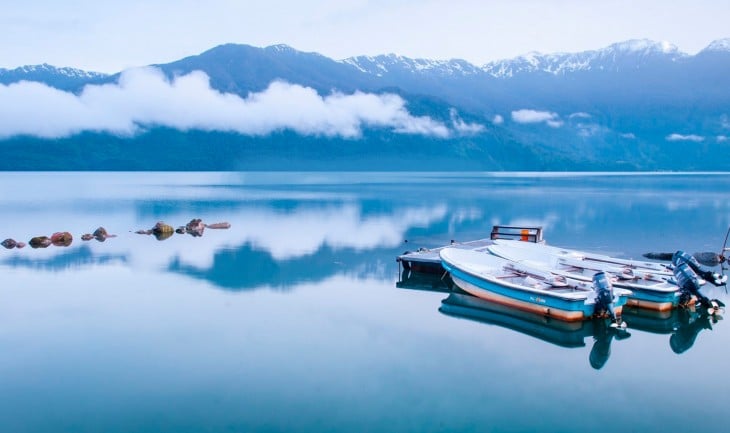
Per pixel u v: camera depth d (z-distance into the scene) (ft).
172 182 497.87
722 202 245.24
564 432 40.27
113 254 109.19
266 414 42.19
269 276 89.30
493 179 614.75
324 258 106.63
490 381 48.67
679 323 66.28
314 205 232.94
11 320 64.23
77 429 39.93
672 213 196.75
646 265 79.41
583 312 63.10
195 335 59.26
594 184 458.09
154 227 142.41
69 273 90.99
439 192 333.21
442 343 57.88
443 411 43.09
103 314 66.95
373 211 206.49
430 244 125.80
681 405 44.70
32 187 379.35
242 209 213.05
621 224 164.76
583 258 85.51
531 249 91.81
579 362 53.42
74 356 53.06
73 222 165.37
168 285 82.53
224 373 49.24
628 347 57.88
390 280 87.04
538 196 291.17
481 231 150.41
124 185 422.82
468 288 76.54
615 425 41.47
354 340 58.23
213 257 106.83
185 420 41.22
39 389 46.03
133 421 41.04
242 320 64.90
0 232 142.10
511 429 40.73
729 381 49.37
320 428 40.27
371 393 45.83
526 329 62.85
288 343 57.11
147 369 50.06
